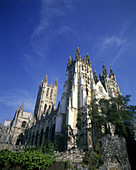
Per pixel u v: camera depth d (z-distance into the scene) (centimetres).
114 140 2820
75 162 2433
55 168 1534
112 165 2423
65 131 4638
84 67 7488
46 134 6338
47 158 1423
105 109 4116
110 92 7450
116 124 3262
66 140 4128
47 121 6625
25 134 9644
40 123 7550
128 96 4450
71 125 4712
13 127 9938
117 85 8531
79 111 5197
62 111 5706
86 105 4562
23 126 10425
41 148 2730
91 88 6244
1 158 1146
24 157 1216
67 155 2695
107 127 3591
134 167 2403
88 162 2484
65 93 6644
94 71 9156
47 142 3020
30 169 1184
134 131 2806
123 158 2470
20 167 1171
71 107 5178
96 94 5756
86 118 4088
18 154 1240
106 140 2938
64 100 6281
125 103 4372
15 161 1153
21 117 10669
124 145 2688
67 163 1922
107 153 2670
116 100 4316
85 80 6625
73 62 8025
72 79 7038
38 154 1362
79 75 6712
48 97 12800
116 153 2580
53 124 5919
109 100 4344
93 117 3891
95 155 2702
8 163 1149
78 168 2114
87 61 8256
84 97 5509
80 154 2777
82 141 4106
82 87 5847
